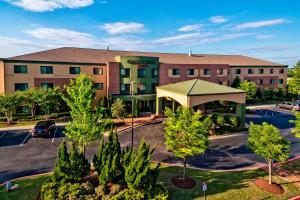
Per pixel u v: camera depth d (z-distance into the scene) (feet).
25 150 84.74
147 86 162.91
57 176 54.19
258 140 58.75
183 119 59.11
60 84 146.92
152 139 101.04
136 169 49.70
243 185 59.16
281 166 71.61
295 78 215.92
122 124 123.44
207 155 80.74
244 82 195.72
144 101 157.07
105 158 55.52
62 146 54.13
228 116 110.73
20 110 136.56
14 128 114.62
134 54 191.42
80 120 63.82
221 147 89.10
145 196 51.06
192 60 198.90
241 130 109.91
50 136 102.22
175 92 115.55
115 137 57.98
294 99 224.12
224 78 189.88
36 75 140.97
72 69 149.28
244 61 227.61
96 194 51.44
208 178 62.80
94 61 156.97
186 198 53.01
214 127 105.29
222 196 54.13
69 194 49.03
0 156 78.69
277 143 56.90
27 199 51.03
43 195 49.93
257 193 55.83
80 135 62.28
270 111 168.25
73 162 54.03
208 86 116.67
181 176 63.41
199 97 104.83
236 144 92.63
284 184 60.70
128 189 52.06
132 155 54.03
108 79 151.84
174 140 59.47
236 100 111.55
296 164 73.05
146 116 146.30
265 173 66.33
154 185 52.65
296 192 57.21
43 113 138.82
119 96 146.51
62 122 128.88
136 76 158.71
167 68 168.25
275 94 219.00
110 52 187.11
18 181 59.93
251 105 194.49
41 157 78.13
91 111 64.39
